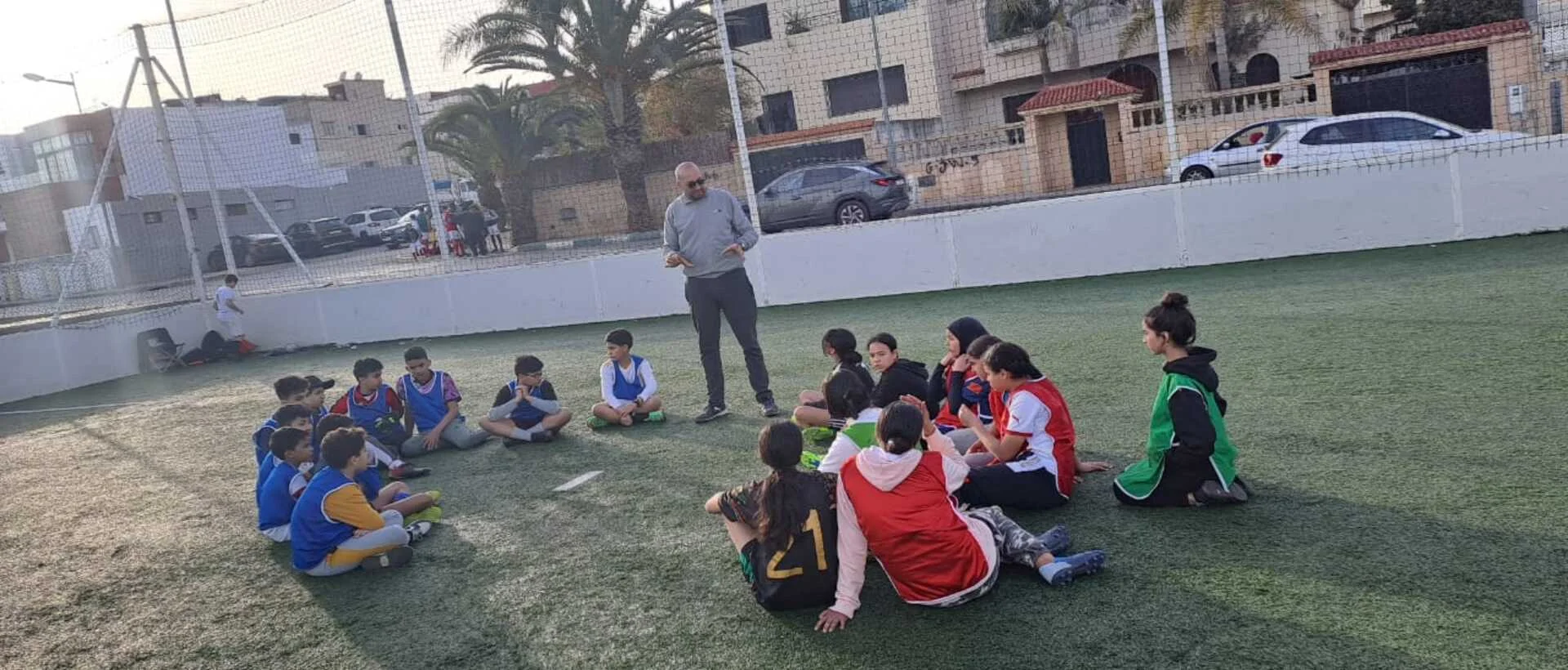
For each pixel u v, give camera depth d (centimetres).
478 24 1939
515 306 1287
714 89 2678
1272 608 314
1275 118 1667
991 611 335
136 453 780
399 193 2281
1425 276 828
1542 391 495
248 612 415
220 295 1370
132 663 380
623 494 513
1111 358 689
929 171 1712
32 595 468
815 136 2133
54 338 1241
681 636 344
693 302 659
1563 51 1433
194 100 1424
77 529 574
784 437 340
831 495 348
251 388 1074
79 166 2559
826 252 1161
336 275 1539
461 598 400
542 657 341
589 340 1122
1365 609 307
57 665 385
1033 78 2548
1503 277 782
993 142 1644
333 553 440
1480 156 961
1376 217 994
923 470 336
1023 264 1099
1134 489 409
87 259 1415
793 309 1142
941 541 330
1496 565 324
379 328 1351
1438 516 364
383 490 508
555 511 499
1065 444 416
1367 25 3148
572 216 2180
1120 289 974
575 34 2009
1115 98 1540
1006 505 416
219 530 537
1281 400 534
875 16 2111
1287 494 404
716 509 368
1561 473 390
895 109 2383
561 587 399
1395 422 475
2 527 596
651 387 672
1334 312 738
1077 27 2531
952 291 1112
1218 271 997
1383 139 1391
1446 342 611
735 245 649
